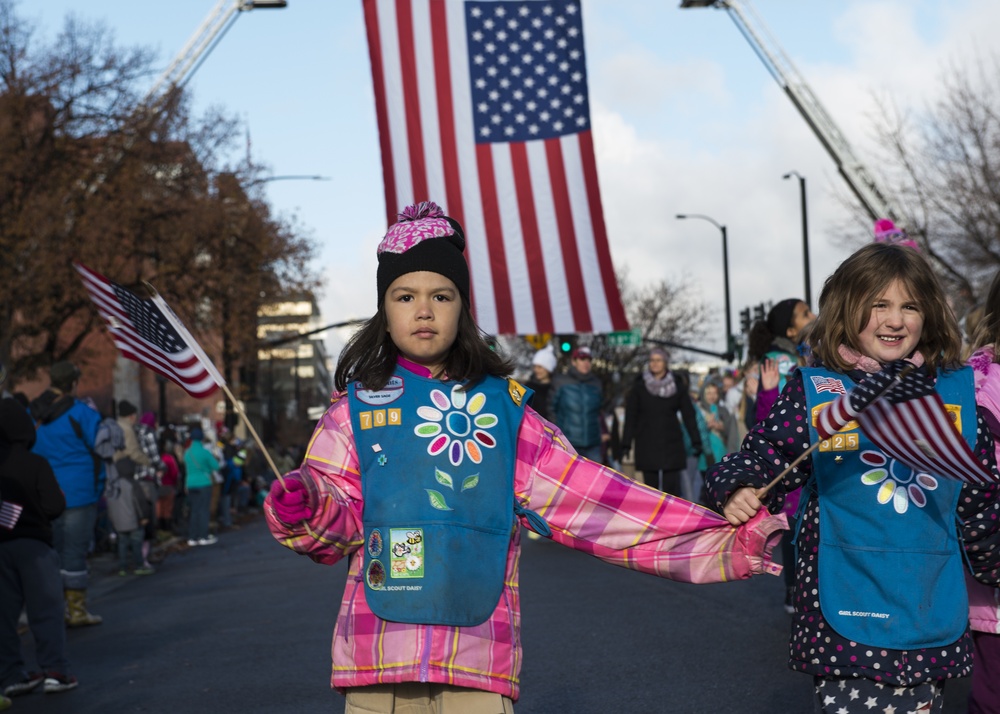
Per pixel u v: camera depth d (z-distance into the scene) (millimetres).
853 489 2973
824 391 3072
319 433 2969
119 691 6461
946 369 3145
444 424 2904
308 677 6480
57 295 25781
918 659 2898
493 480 2895
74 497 8820
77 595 9039
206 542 18016
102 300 2990
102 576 13273
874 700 2928
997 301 3758
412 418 2908
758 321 7508
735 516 2947
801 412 3070
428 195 12430
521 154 12445
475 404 2943
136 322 2992
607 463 16750
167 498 19016
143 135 24703
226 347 33719
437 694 2871
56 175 25219
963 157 27219
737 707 5273
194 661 7230
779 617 7520
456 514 2848
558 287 12375
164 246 28547
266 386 54906
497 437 2926
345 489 2914
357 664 2828
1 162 24250
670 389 10961
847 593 2945
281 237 32969
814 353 3213
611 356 54406
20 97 24391
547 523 2994
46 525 6598
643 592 8875
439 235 2971
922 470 2803
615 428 13812
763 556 2943
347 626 2861
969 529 3006
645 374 11086
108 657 7602
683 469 11055
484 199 12438
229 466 22750
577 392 12195
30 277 24328
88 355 32656
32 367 28234
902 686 2900
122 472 13094
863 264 3096
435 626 2803
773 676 5832
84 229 25203
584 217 12414
